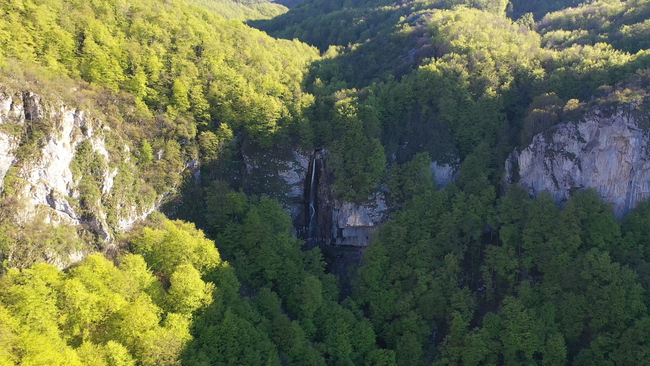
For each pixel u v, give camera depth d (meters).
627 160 87.44
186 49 115.50
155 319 65.44
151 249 82.94
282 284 92.62
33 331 58.72
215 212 99.62
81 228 80.50
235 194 100.38
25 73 83.38
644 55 103.94
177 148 100.88
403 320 84.62
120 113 96.69
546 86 110.12
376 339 87.38
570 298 76.69
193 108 108.06
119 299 66.00
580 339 75.75
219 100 110.75
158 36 114.12
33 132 77.31
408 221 97.56
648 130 86.06
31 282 63.84
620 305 72.69
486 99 111.50
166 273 79.69
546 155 95.00
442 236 93.62
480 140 110.75
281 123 113.50
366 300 91.31
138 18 115.06
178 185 99.38
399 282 90.56
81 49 99.88
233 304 77.19
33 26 94.50
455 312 81.12
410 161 109.88
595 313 74.69
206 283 77.25
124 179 90.50
